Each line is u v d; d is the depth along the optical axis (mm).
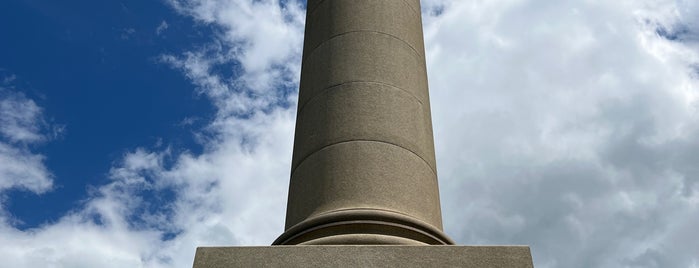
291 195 32938
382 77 34656
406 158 32094
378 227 29125
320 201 30781
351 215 29219
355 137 32188
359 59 35250
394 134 32594
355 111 33125
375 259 27547
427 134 34656
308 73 36781
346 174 31047
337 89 34250
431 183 32625
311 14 40406
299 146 34062
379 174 31047
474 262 27703
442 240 30500
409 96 34750
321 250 27812
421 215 30766
